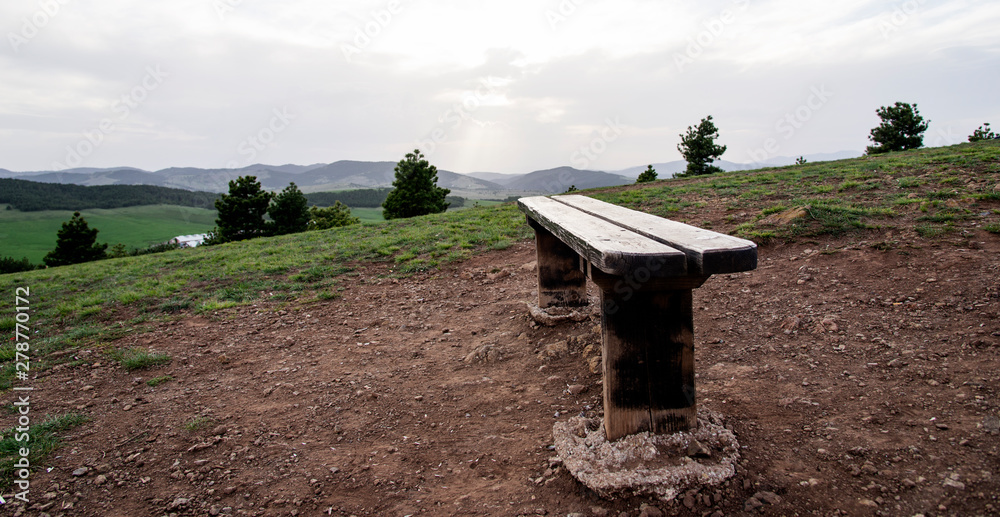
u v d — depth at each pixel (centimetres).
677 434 229
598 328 398
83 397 374
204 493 244
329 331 506
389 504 228
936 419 232
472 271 695
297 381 380
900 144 2716
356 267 806
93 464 274
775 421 251
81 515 232
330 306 597
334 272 781
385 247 936
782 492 201
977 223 514
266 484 249
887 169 1062
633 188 1552
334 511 226
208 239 3547
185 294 732
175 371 420
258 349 465
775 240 574
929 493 188
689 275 209
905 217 585
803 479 207
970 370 267
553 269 448
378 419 311
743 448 230
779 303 416
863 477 203
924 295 373
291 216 3556
